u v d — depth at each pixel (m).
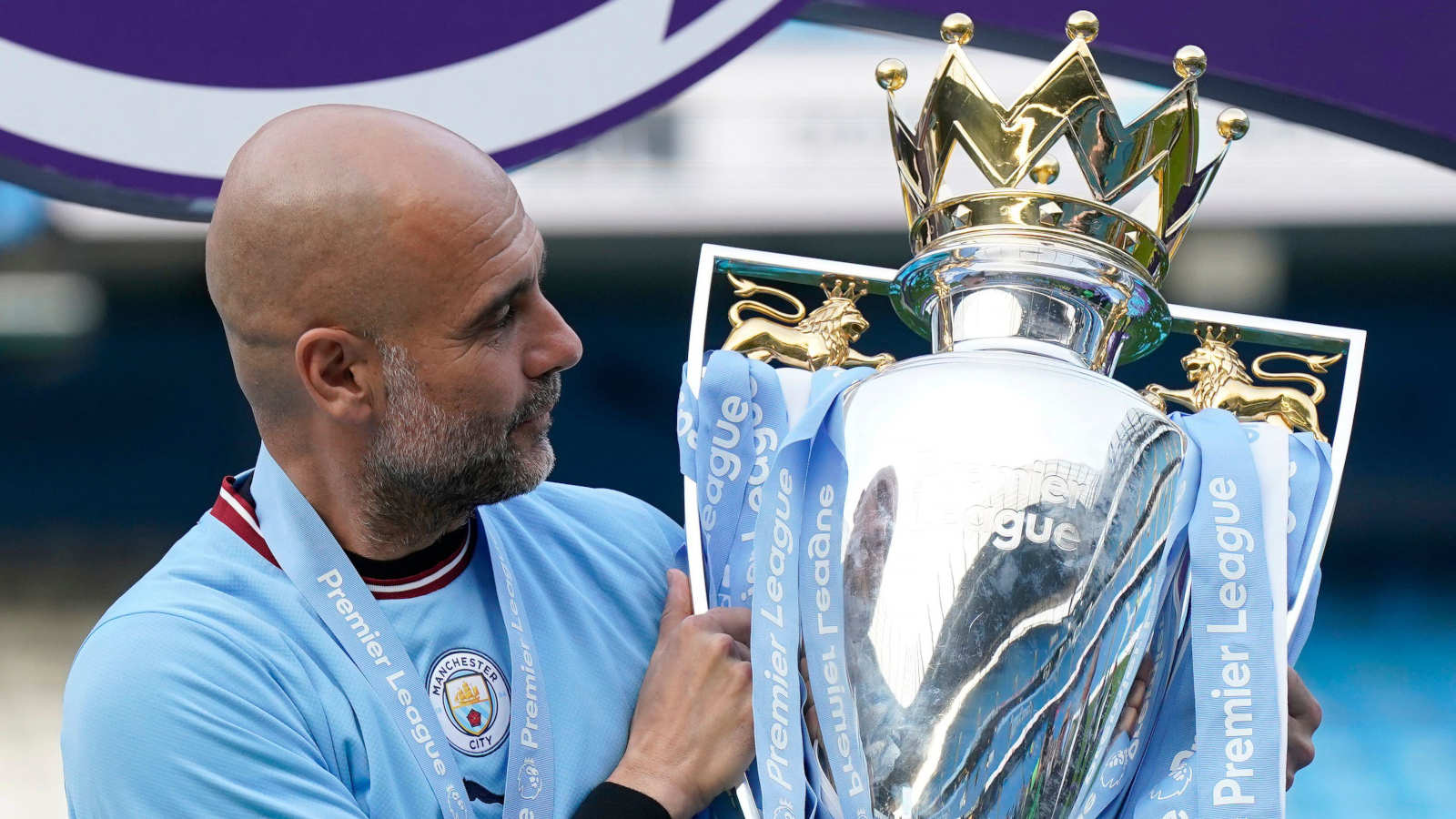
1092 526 2.29
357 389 2.59
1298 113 3.87
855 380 2.63
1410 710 12.58
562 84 3.70
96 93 3.57
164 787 2.49
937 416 2.36
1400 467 13.59
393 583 2.71
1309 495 2.64
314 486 2.71
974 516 2.29
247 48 3.60
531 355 2.68
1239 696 2.46
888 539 2.33
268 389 2.66
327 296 2.55
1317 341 2.77
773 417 2.79
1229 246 12.61
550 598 2.85
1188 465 2.57
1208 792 2.42
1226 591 2.50
